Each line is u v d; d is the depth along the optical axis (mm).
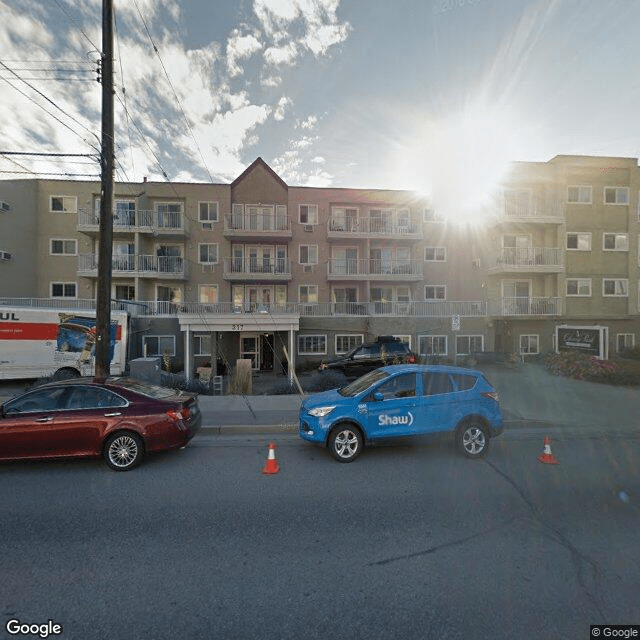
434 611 2588
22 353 12789
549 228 22609
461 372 6227
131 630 2426
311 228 24062
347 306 22812
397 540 3525
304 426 5961
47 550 3355
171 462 5730
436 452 6176
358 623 2479
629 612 2586
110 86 8227
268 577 2967
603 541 3516
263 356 21812
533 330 21562
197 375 17656
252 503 4332
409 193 24531
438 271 24484
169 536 3598
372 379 6418
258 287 24109
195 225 23578
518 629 2422
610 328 21719
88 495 4559
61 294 22984
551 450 6242
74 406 5562
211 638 2355
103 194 8297
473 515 4043
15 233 21391
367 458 5887
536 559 3213
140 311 21016
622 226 22172
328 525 3818
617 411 8688
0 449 5258
